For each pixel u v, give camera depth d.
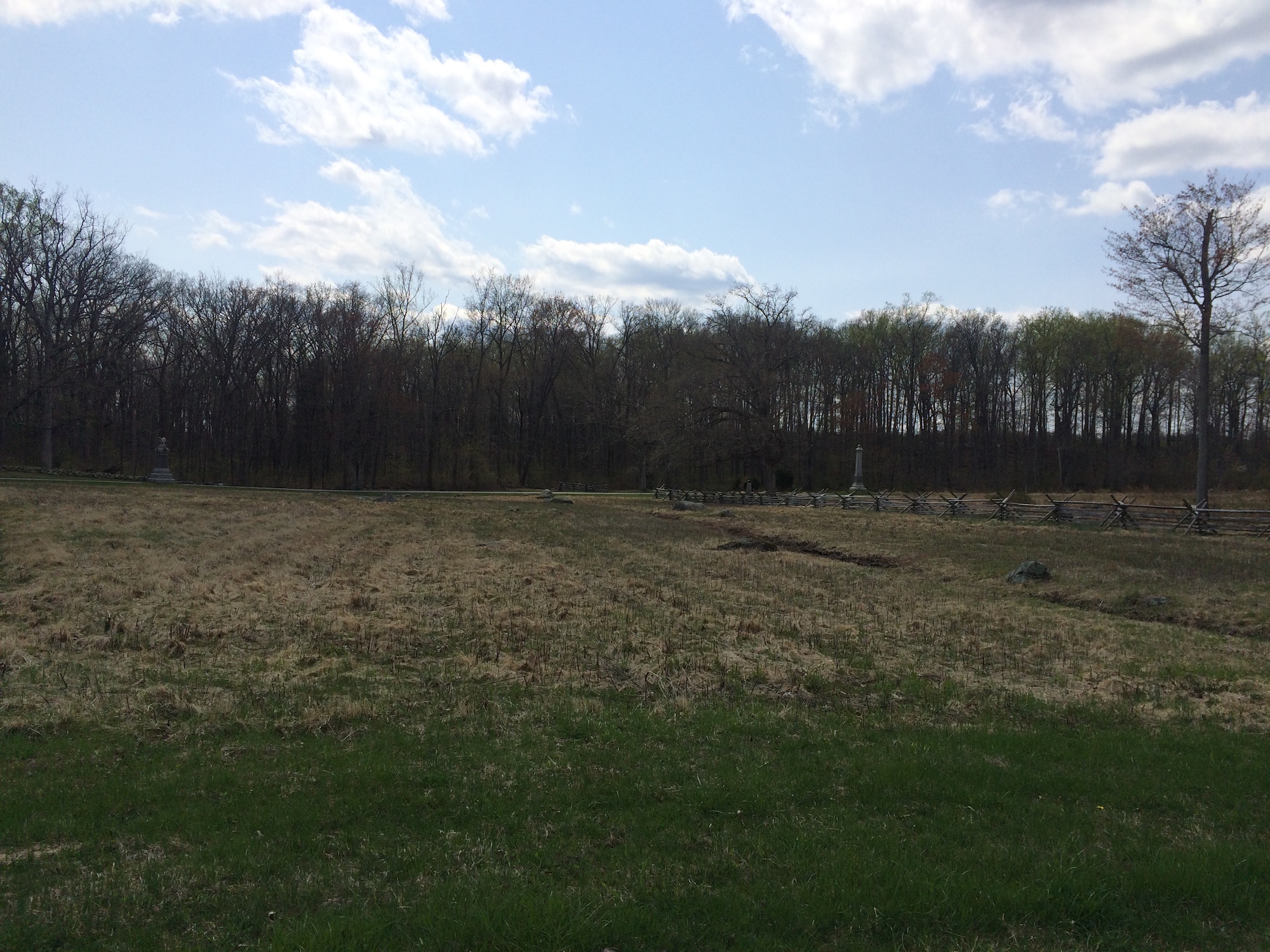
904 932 4.71
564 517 34.81
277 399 65.69
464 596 15.13
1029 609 16.62
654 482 73.88
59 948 4.29
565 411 78.81
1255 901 5.15
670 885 5.12
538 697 9.34
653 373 73.25
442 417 71.94
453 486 70.31
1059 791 7.15
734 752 7.81
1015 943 4.64
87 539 19.78
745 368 55.47
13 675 9.16
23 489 30.20
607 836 5.90
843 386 78.31
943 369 71.25
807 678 10.65
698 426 55.72
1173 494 42.22
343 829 5.85
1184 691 10.94
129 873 5.06
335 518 29.97
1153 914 5.00
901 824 6.29
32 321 51.47
